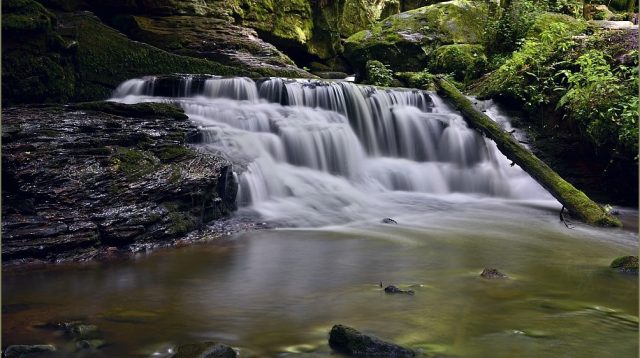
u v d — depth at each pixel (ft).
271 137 26.99
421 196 29.07
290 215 22.70
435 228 21.94
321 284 14.12
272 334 10.63
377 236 20.25
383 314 11.80
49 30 28.55
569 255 17.85
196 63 34.73
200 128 24.18
